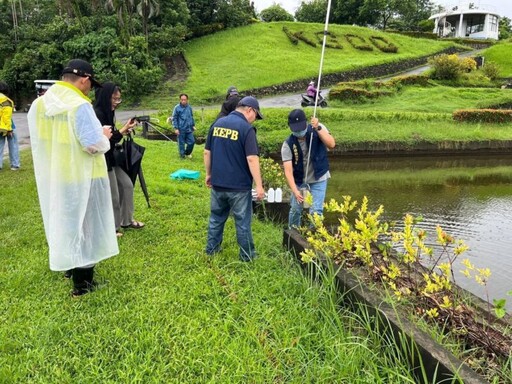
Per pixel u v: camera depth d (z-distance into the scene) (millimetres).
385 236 6293
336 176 12742
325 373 2428
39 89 14828
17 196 6023
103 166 3213
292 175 4621
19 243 4375
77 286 3338
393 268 3131
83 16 29969
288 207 5793
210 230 4172
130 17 28359
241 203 3902
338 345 2592
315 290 3312
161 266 3902
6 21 30172
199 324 2932
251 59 30969
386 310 2754
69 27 27094
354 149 15641
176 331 2848
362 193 10438
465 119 18766
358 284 3160
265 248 4410
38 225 4887
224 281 3602
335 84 28953
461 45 41438
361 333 2842
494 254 6430
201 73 28375
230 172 3840
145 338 2750
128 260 3990
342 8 49125
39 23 31766
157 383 2375
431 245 6617
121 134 4348
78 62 3107
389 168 14211
